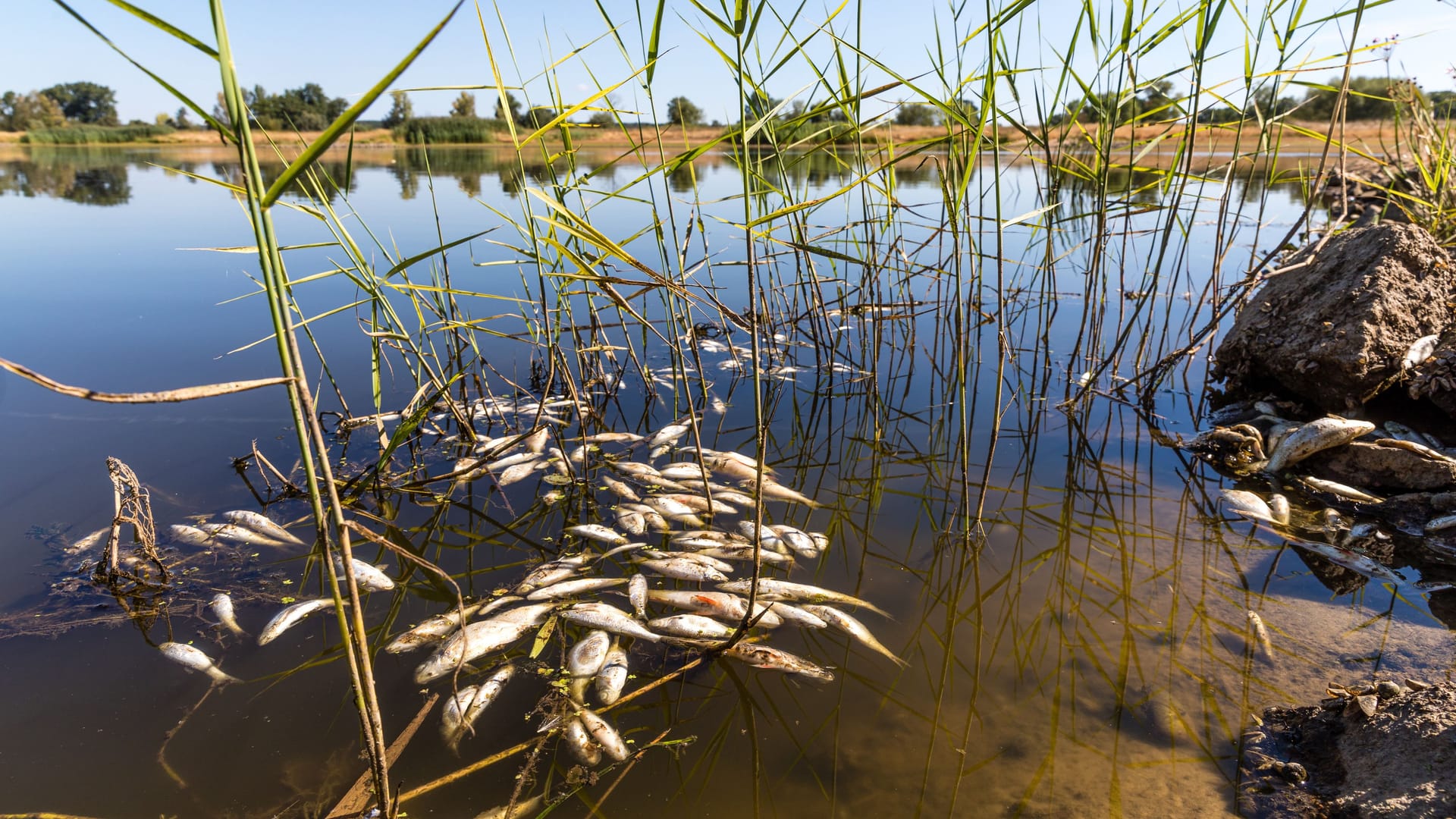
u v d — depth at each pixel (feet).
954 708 3.60
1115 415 6.71
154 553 4.48
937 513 5.33
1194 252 11.59
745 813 3.11
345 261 10.93
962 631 4.13
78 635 4.05
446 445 6.30
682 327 8.92
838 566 4.76
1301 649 3.82
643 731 3.53
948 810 3.09
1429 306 5.88
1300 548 4.71
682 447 6.34
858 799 3.16
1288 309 6.43
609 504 5.50
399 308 9.02
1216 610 4.16
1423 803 2.75
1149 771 3.21
